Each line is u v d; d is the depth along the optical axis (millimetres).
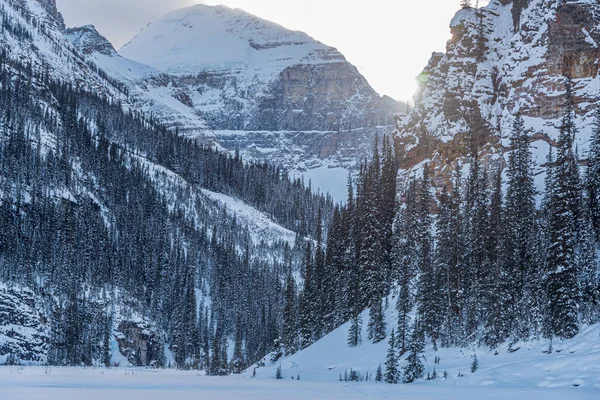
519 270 91500
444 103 128750
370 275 120250
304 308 138000
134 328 198750
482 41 130250
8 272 183875
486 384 74562
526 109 114812
